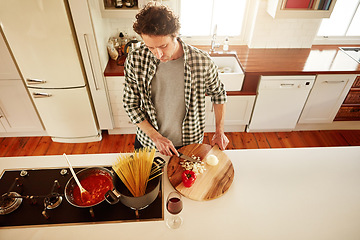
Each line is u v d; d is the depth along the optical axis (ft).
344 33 9.50
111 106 8.48
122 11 7.39
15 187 3.75
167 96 4.30
